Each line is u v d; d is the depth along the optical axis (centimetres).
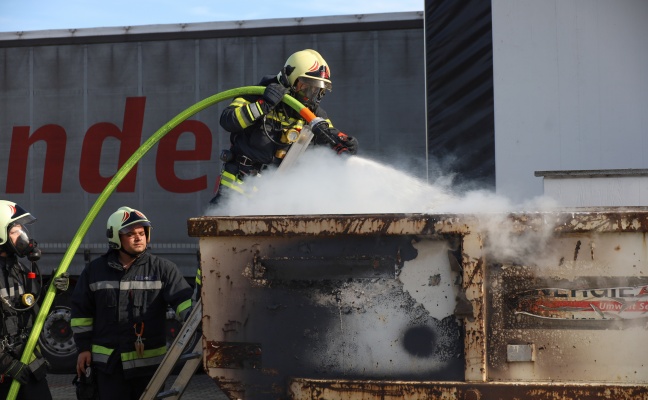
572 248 318
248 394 340
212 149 877
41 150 911
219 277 343
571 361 317
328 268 335
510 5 716
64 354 875
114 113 898
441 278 325
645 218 310
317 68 494
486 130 721
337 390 329
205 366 343
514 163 711
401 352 328
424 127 850
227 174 507
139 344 450
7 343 444
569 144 701
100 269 462
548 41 707
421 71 855
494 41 719
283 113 499
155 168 887
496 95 717
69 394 775
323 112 518
